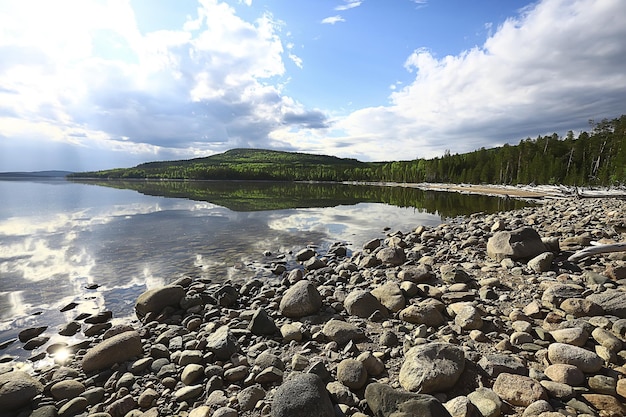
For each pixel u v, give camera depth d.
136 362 4.77
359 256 11.19
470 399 3.48
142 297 7.16
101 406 3.96
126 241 14.20
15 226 17.62
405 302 6.57
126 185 79.94
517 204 33.97
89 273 9.79
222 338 5.12
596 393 3.46
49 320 6.75
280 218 22.05
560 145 79.00
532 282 7.21
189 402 3.98
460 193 57.06
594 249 8.27
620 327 4.59
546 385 3.56
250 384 4.18
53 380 4.51
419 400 3.18
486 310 5.92
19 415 3.86
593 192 36.31
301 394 3.37
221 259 11.55
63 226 17.80
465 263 9.30
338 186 93.94
